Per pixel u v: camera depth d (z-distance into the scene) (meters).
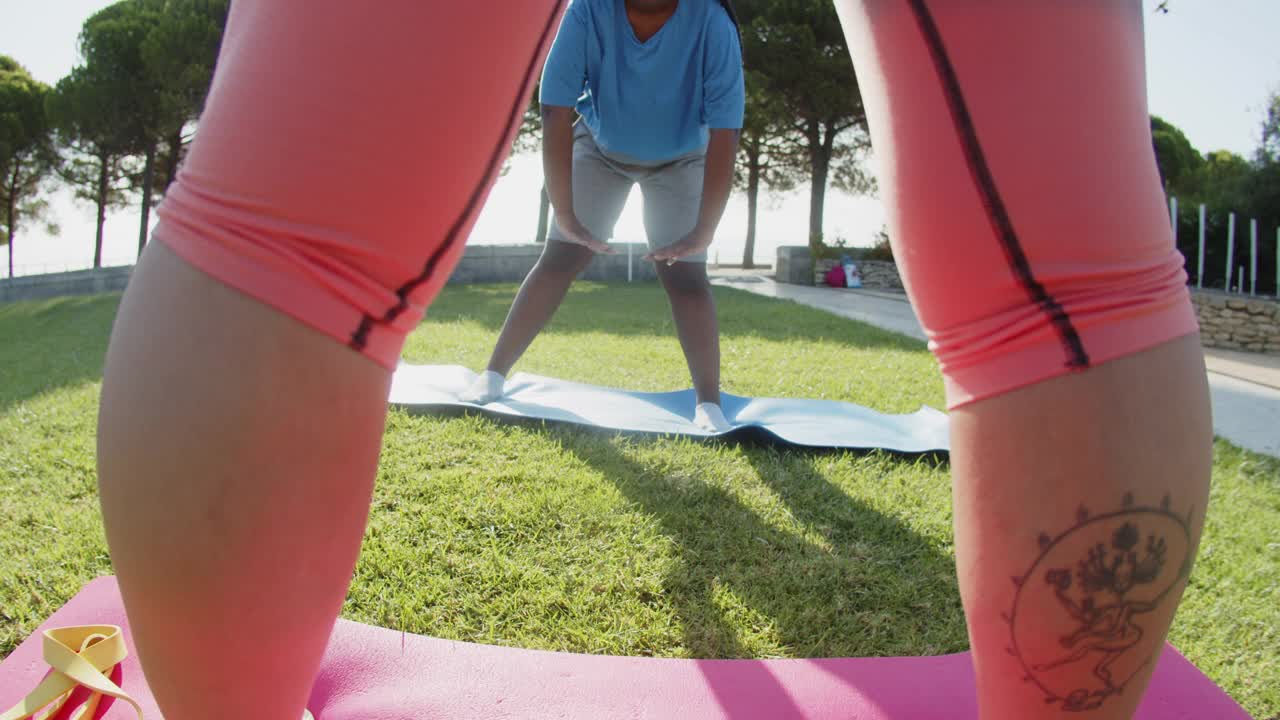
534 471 2.29
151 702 1.10
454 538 1.83
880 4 0.66
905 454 2.65
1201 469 0.64
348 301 0.61
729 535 1.93
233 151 0.59
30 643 1.25
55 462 2.41
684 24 2.53
